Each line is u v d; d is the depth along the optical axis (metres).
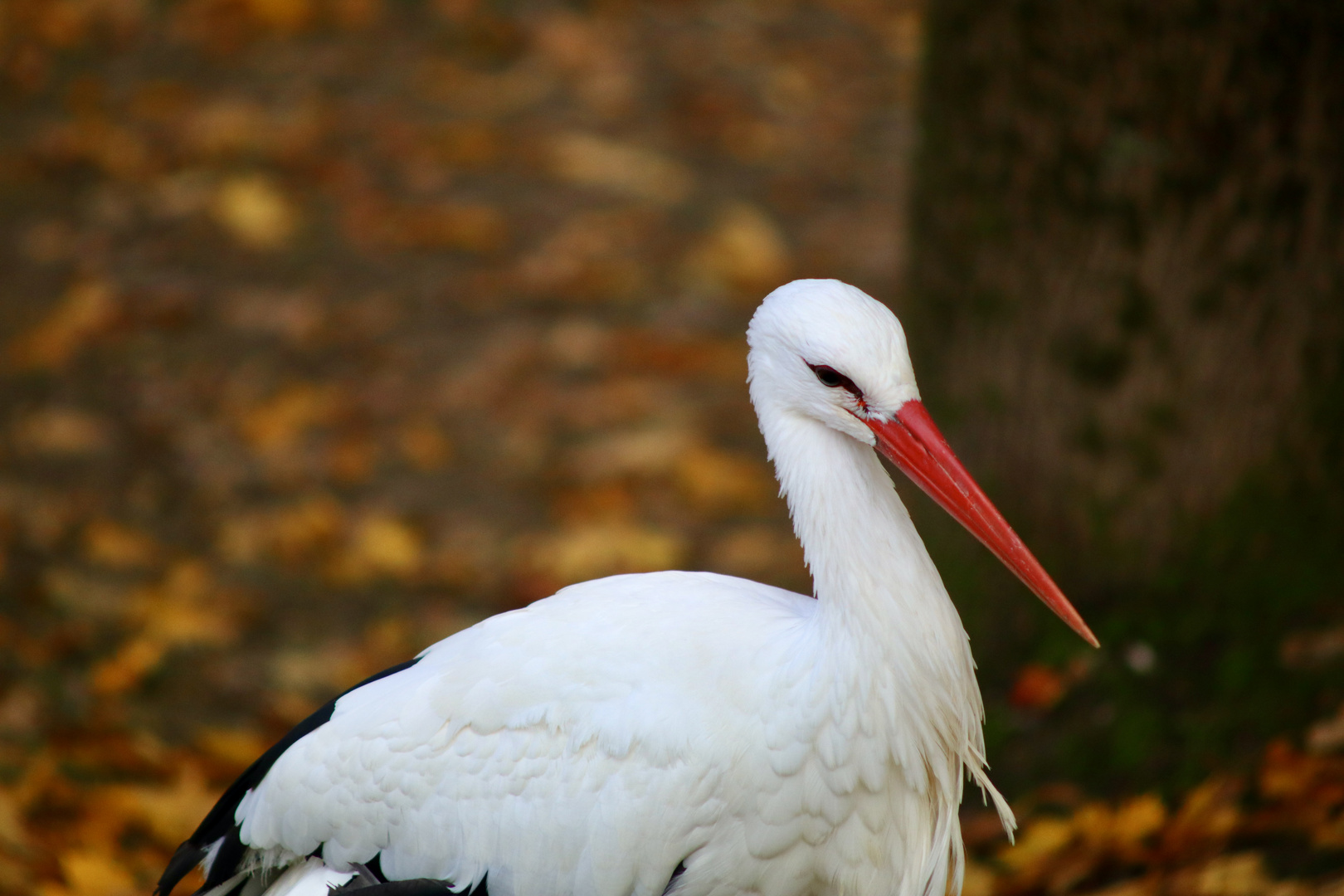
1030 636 8.32
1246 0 7.15
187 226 14.79
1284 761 7.11
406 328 13.41
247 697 9.52
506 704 5.57
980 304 8.15
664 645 5.49
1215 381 7.73
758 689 5.41
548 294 13.85
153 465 11.79
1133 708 7.72
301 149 15.99
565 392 12.69
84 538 10.99
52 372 12.88
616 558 10.83
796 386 5.42
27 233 14.71
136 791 8.23
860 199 15.25
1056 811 7.49
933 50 8.16
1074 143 7.62
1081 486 8.06
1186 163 7.47
